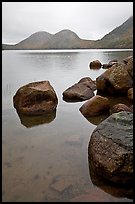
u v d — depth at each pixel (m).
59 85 22.56
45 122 12.40
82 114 13.31
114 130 8.12
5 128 11.61
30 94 13.44
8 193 6.70
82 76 28.77
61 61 57.06
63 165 8.08
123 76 16.86
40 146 9.53
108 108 13.28
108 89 17.38
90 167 7.93
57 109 14.44
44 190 6.80
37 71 34.97
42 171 7.76
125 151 7.02
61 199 6.43
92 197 6.46
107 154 7.27
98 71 34.25
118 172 6.81
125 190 6.75
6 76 29.45
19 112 13.55
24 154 8.89
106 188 6.84
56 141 9.98
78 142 9.83
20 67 41.94
